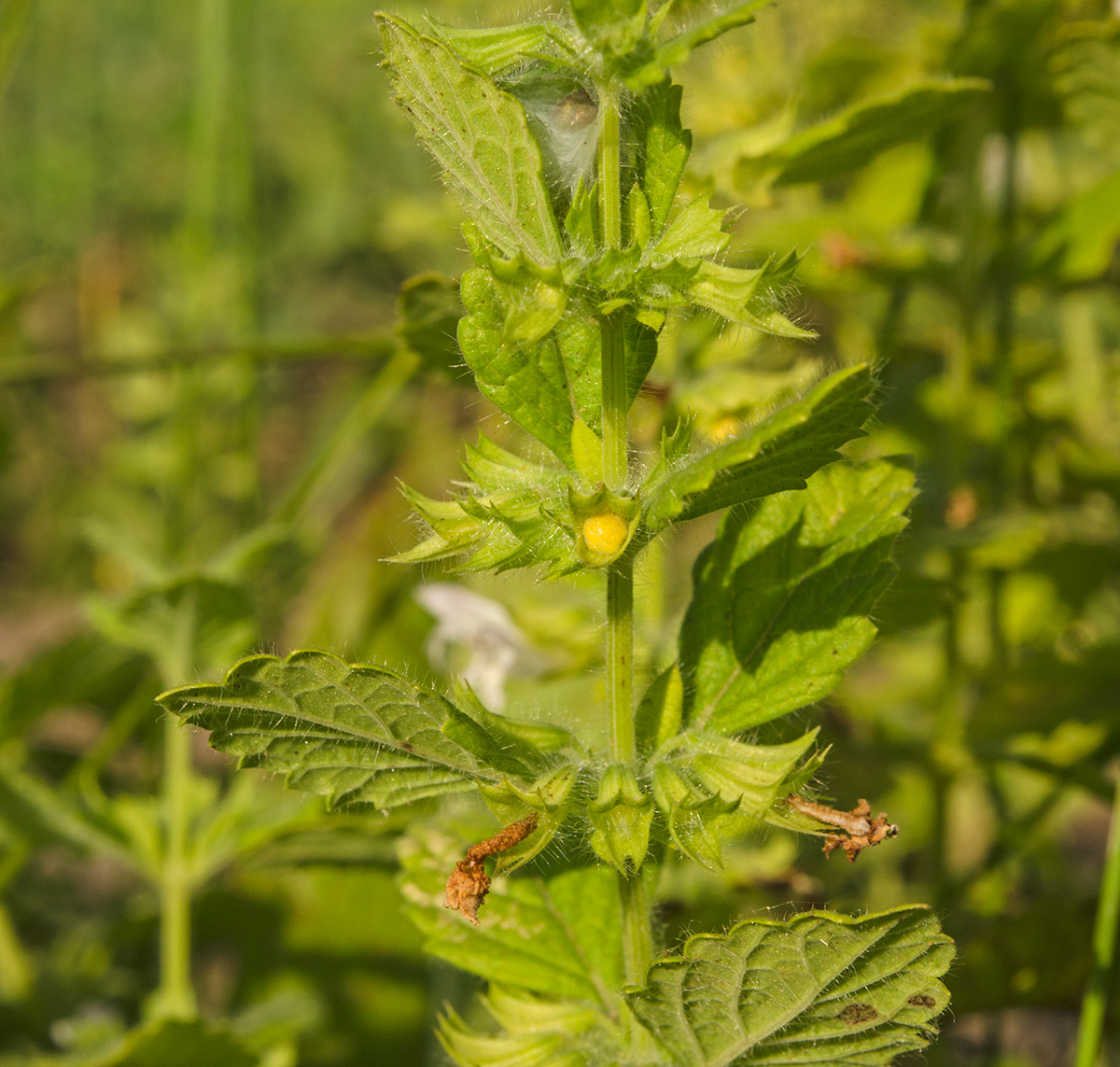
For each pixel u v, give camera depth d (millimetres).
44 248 1362
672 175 338
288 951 559
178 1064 423
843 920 325
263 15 1477
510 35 333
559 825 339
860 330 586
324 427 972
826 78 525
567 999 367
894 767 485
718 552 359
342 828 441
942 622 499
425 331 391
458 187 336
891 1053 345
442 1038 364
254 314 735
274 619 672
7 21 628
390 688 332
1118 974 419
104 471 1063
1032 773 501
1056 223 513
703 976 334
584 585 372
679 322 370
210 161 768
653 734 348
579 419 339
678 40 329
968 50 491
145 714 612
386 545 593
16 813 451
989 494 543
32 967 610
